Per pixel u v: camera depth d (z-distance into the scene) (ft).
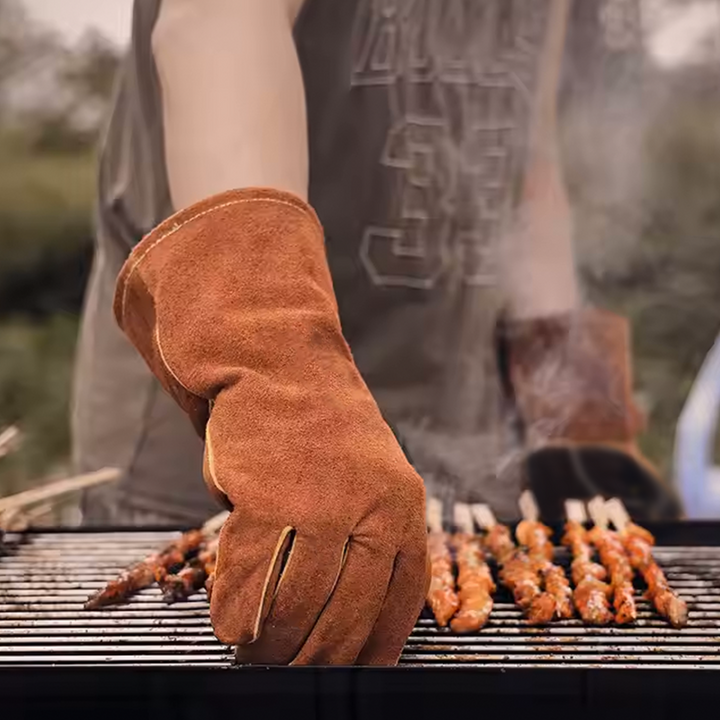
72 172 8.27
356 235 5.09
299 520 3.22
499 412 5.26
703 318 6.36
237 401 3.34
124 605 3.81
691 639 3.59
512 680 3.17
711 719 3.17
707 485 6.45
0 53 7.72
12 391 8.48
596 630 3.63
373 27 4.92
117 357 5.10
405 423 5.21
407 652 3.51
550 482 5.27
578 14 5.48
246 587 3.24
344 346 3.49
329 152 5.01
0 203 8.38
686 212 6.12
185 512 5.03
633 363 6.59
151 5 4.79
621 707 3.17
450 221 5.11
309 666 3.19
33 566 4.07
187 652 3.53
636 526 4.27
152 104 4.89
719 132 5.97
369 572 3.24
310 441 3.28
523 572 3.86
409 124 5.01
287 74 4.15
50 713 3.19
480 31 4.99
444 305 5.17
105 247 5.14
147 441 5.08
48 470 7.73
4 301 8.66
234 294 3.45
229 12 4.11
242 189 3.56
